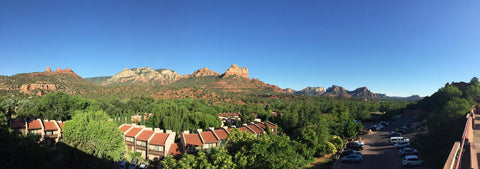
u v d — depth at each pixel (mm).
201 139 51438
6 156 27453
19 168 28016
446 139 39406
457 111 52531
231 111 142750
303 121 75250
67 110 81875
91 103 90062
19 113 76125
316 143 45656
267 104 184500
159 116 70625
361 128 73500
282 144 30344
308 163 44375
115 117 92812
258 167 28391
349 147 54938
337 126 70000
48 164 33844
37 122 58875
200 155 26875
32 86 185250
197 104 115125
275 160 28250
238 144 32844
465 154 25922
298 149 39594
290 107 145750
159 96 191250
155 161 48312
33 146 30547
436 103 110125
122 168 44688
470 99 88875
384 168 37625
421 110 119438
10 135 28734
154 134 52875
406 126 83188
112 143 41000
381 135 70312
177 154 48844
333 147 49156
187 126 67938
